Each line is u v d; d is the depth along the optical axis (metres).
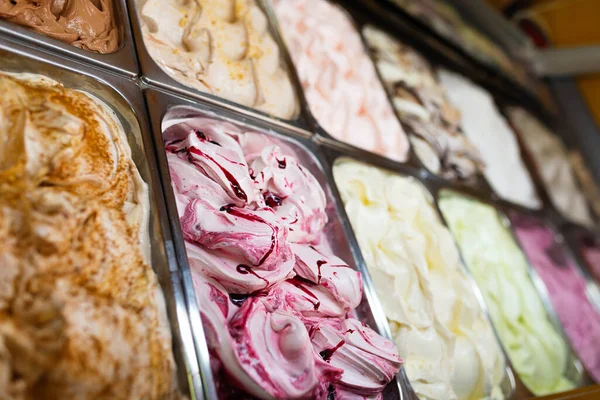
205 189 1.23
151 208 1.08
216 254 1.13
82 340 0.79
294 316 1.09
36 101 0.98
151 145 1.17
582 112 4.00
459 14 3.31
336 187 1.61
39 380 0.75
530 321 2.10
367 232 1.65
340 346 1.18
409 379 1.38
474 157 2.71
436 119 2.69
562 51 3.79
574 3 4.39
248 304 1.07
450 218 2.20
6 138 0.90
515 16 4.04
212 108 1.41
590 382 2.02
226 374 0.97
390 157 2.07
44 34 1.14
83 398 0.76
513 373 1.67
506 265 2.23
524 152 3.26
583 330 2.44
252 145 1.55
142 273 0.98
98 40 1.27
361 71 2.35
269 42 1.85
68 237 0.88
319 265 1.30
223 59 1.62
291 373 1.00
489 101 3.38
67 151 0.96
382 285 1.52
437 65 3.19
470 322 1.69
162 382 0.88
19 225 0.83
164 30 1.54
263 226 1.19
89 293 0.86
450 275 1.80
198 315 0.98
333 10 2.55
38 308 0.78
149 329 0.92
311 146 1.67
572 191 3.48
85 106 1.08
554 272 2.64
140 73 1.30
